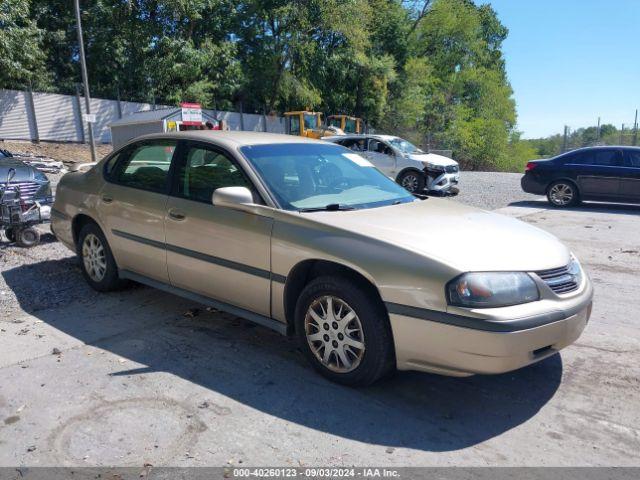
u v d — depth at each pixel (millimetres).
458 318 3043
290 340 4371
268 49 34688
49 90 28234
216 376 3727
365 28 37188
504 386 3672
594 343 4426
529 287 3182
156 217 4574
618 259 7438
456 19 46688
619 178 12133
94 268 5434
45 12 28750
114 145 22156
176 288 4629
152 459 2793
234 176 4160
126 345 4223
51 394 3445
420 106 42062
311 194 4121
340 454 2859
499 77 51625
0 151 10297
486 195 15250
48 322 4688
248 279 3953
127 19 29594
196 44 33000
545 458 2859
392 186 4758
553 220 10875
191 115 21188
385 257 3277
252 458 2812
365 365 3412
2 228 7371
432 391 3584
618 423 3215
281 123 36438
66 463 2758
